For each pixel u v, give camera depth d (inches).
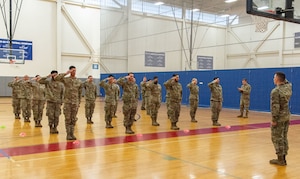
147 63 912.3
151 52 917.2
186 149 237.3
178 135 300.0
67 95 269.0
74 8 864.3
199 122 399.2
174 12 949.2
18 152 221.6
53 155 213.6
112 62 897.5
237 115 498.3
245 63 933.2
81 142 260.4
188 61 959.6
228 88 613.0
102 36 901.2
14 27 766.5
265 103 547.5
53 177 164.7
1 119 403.9
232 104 605.9
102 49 904.9
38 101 339.9
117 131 319.0
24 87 378.9
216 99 370.3
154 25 920.9
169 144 255.9
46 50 817.5
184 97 701.3
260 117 469.4
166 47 940.6
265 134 311.1
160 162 198.2
